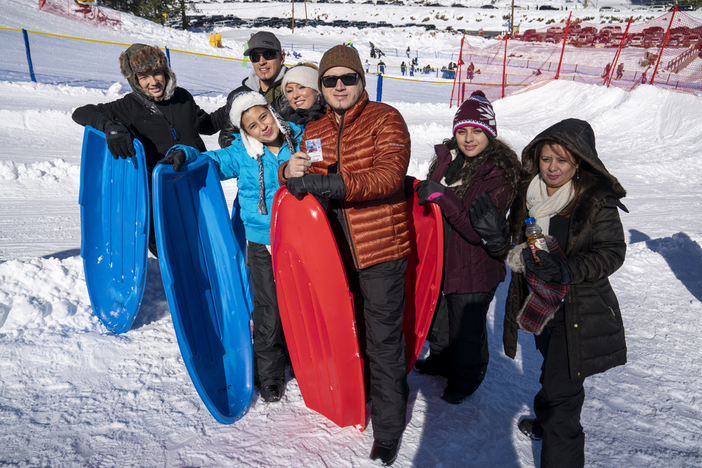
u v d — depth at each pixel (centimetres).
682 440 229
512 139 1349
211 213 257
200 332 242
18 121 961
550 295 184
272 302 242
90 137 282
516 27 6256
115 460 193
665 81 2238
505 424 236
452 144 246
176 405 233
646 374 291
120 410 225
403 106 1748
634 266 470
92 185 297
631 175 1014
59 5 2997
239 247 255
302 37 5072
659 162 1094
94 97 1319
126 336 287
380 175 177
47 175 718
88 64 1877
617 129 1483
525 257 179
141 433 211
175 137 290
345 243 221
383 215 200
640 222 682
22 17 2602
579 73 2672
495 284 235
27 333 274
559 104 1827
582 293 182
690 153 1210
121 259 289
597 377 287
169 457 197
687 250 495
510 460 211
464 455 211
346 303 196
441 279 250
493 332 345
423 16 7375
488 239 201
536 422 225
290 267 206
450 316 244
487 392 264
